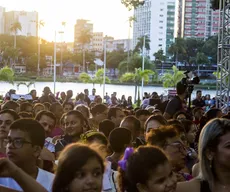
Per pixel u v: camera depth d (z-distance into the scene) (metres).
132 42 166.38
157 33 155.00
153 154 2.97
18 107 9.69
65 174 2.86
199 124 9.74
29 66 125.62
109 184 4.19
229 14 18.86
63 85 91.12
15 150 3.67
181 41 108.94
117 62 124.69
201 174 3.16
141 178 2.95
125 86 90.62
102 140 5.12
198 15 157.62
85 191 2.83
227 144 3.07
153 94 26.28
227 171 3.09
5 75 49.72
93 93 35.31
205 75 110.62
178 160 4.18
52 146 6.21
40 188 3.05
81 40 132.12
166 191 2.95
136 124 6.69
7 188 3.24
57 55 134.50
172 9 155.88
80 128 6.49
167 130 4.27
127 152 3.18
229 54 18.72
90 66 126.00
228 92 18.52
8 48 110.75
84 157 2.86
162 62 116.62
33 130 3.72
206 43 116.38
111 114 8.59
